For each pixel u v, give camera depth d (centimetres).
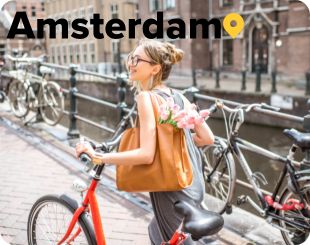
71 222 193
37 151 504
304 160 260
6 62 856
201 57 2403
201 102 1492
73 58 3388
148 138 163
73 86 579
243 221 313
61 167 442
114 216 317
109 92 2091
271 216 268
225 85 1719
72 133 579
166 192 176
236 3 2186
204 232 142
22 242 278
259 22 2052
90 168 186
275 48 1997
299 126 1210
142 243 276
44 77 645
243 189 631
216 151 315
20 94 695
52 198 204
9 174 419
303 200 241
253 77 2061
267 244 275
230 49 2289
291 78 1773
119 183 172
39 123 666
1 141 552
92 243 186
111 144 201
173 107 163
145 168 166
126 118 372
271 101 1301
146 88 181
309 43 1738
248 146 290
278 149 1138
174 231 176
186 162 171
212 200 339
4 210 330
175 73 2434
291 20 1795
